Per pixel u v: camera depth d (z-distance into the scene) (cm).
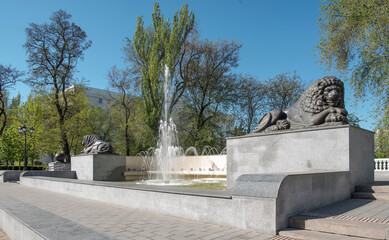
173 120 2669
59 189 1123
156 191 625
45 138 2645
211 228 474
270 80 2844
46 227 402
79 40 2648
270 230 426
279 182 435
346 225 388
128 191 712
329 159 674
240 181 482
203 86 2678
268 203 431
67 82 2644
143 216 590
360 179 682
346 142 649
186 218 552
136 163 1800
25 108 3219
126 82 2884
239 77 2803
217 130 2730
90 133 2845
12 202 689
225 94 2666
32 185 1469
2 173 1880
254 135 834
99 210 679
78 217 594
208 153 2622
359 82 1266
